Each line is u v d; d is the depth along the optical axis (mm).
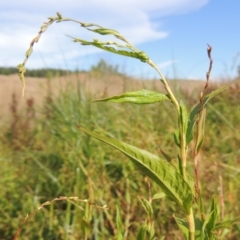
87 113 5375
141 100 1170
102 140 1125
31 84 8164
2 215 3988
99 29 1124
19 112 6660
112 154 4500
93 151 4430
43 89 6508
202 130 1253
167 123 5789
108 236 3572
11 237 3859
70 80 6672
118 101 1159
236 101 7125
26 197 4168
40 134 5715
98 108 5773
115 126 5125
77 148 4500
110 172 4359
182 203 1184
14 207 4102
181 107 1194
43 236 3764
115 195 4125
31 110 6348
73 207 4008
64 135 4891
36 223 3848
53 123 5363
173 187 1166
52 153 4699
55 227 3768
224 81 7770
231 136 5527
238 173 4324
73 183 4156
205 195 3891
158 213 3842
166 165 1147
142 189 4055
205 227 1297
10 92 7875
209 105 6633
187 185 1154
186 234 1327
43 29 1116
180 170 1211
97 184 4102
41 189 4219
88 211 1641
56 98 5977
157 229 3676
